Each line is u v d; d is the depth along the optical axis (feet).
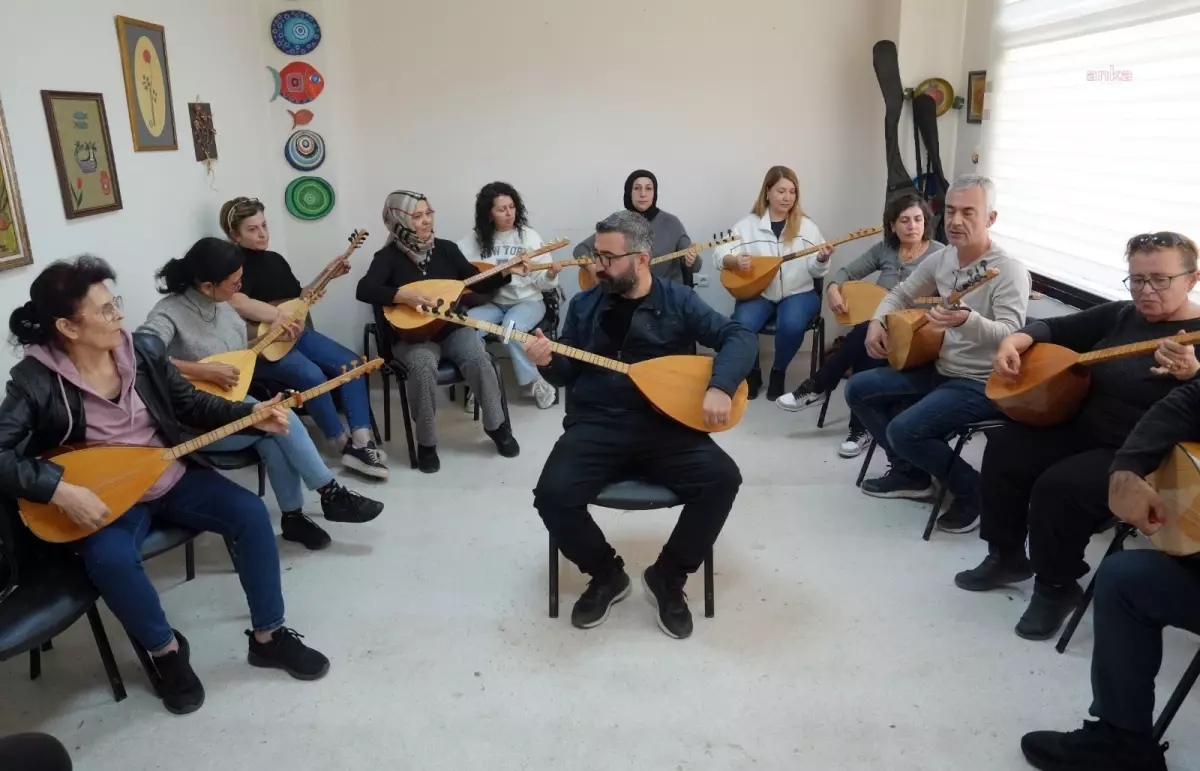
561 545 6.98
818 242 12.70
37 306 5.75
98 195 8.27
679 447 6.99
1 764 3.98
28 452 6.00
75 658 6.92
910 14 12.80
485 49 13.33
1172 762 5.60
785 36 13.44
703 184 14.01
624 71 13.51
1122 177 9.44
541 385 12.50
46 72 7.55
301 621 7.29
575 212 14.06
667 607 7.05
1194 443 5.41
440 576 8.00
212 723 6.13
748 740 5.87
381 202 13.87
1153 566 5.22
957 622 7.15
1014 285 8.16
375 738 5.95
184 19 10.18
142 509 6.35
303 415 11.56
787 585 7.75
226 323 8.63
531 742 5.89
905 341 8.84
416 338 10.38
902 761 5.66
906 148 13.43
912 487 9.38
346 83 13.32
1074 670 6.52
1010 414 7.14
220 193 11.11
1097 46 9.81
